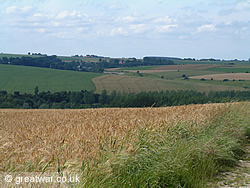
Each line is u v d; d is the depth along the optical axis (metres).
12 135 8.65
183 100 68.06
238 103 14.05
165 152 6.09
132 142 6.07
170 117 9.54
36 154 5.72
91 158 5.27
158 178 5.36
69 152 5.65
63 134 7.66
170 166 5.67
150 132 6.75
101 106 79.12
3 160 5.47
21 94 89.38
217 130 9.12
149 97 74.19
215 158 7.22
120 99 78.19
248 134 10.90
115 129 7.53
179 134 7.76
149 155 5.81
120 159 5.33
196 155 6.91
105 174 4.82
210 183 6.08
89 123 10.49
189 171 5.99
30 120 19.17
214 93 82.38
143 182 5.13
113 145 5.70
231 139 8.89
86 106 80.06
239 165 7.59
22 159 5.49
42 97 86.94
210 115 10.59
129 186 4.92
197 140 7.68
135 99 74.31
